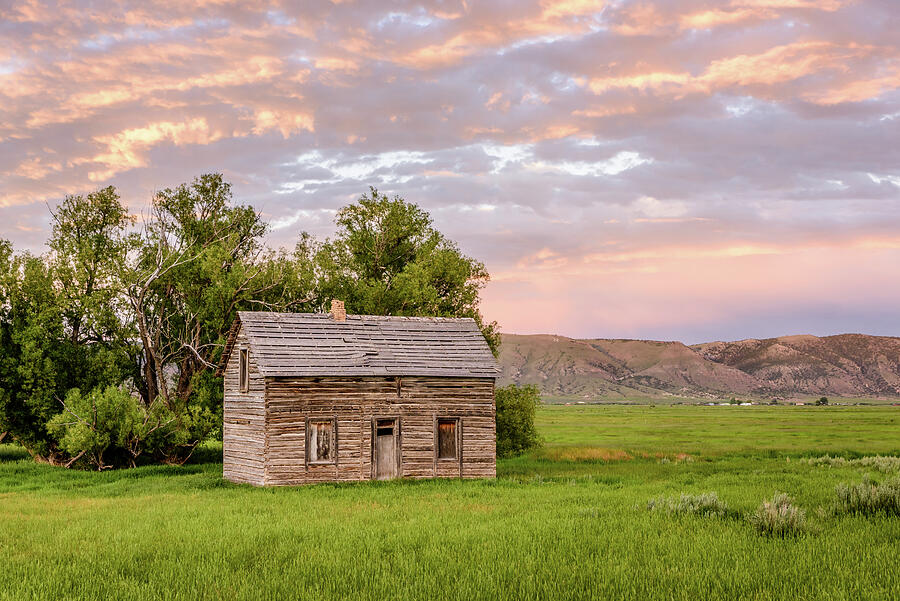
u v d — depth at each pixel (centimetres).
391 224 5534
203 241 4966
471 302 5300
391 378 3456
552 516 2019
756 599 1098
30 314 4216
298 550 1546
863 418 12975
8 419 4166
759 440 7131
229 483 3338
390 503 2444
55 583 1268
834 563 1312
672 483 3033
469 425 3559
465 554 1473
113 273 4450
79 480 3438
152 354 4366
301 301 4656
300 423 3278
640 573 1276
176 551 1550
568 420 12825
